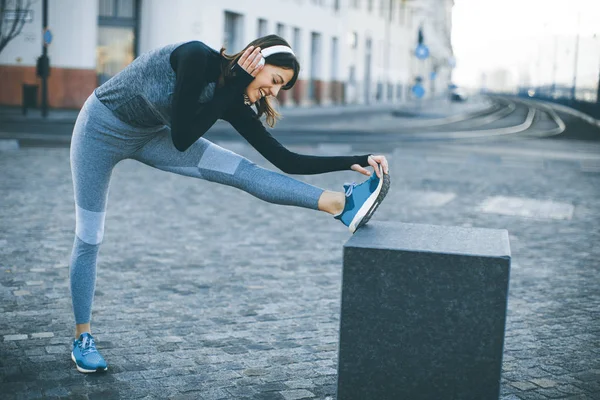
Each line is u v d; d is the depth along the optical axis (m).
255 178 3.36
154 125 3.41
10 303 4.90
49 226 7.48
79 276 3.75
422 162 15.76
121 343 4.21
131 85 3.29
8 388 3.51
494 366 2.76
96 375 3.72
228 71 3.15
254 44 3.12
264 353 4.13
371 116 37.94
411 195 10.91
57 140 16.39
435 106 56.09
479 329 2.75
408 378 2.84
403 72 67.75
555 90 74.38
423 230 3.15
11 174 11.01
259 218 8.55
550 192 11.82
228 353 4.12
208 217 8.47
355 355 2.86
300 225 8.22
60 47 27.73
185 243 7.03
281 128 24.97
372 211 3.15
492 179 13.24
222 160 3.44
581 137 26.86
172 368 3.86
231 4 32.66
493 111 52.78
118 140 3.45
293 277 5.91
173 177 11.77
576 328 4.79
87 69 27.92
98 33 29.42
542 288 5.82
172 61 3.19
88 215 3.66
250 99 3.24
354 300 2.83
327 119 32.78
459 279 2.74
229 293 5.37
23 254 6.26
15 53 27.81
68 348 4.09
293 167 3.38
